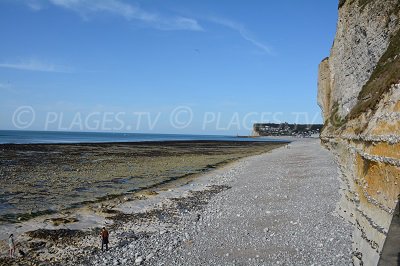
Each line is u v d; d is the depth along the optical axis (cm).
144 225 2009
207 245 1587
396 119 1123
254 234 1697
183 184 3438
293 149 8025
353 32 3619
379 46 2870
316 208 2080
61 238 1758
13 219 2100
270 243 1553
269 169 4178
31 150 7175
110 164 4969
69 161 5241
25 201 2581
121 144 10531
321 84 7350
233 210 2234
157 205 2509
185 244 1625
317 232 1645
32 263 1452
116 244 1677
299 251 1431
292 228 1745
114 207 2441
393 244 784
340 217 1858
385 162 1121
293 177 3294
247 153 7600
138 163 5191
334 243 1484
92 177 3747
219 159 6078
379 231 1102
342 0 4606
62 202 2569
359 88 3403
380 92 1534
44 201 2591
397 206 921
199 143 12788
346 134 2430
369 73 3100
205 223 1975
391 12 2783
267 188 2884
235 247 1535
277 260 1359
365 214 1298
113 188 3161
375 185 1227
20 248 1612
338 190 2480
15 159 5362
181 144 11569
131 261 1446
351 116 2314
